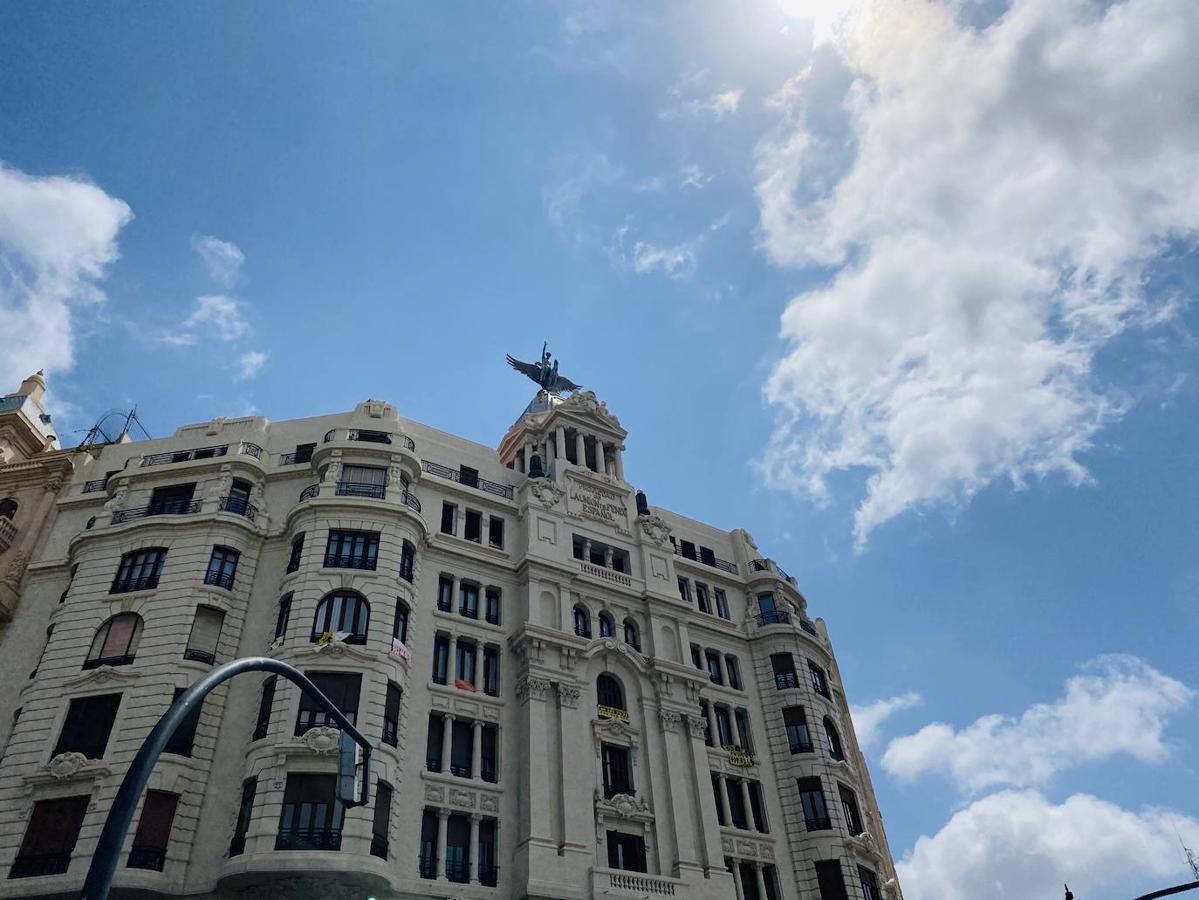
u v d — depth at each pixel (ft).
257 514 147.95
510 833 129.29
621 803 138.00
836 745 173.58
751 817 156.87
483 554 156.35
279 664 58.03
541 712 139.85
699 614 178.40
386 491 147.84
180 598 132.16
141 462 157.69
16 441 171.12
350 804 62.69
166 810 114.32
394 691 128.67
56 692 124.06
